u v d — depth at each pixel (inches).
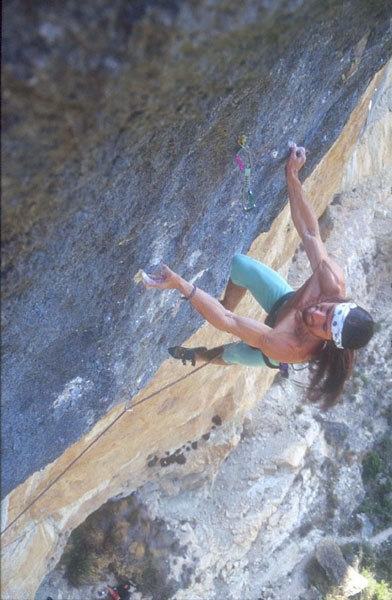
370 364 729.6
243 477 593.0
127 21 82.0
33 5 77.2
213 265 231.3
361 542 652.1
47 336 164.1
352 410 695.1
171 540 550.3
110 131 102.3
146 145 127.6
